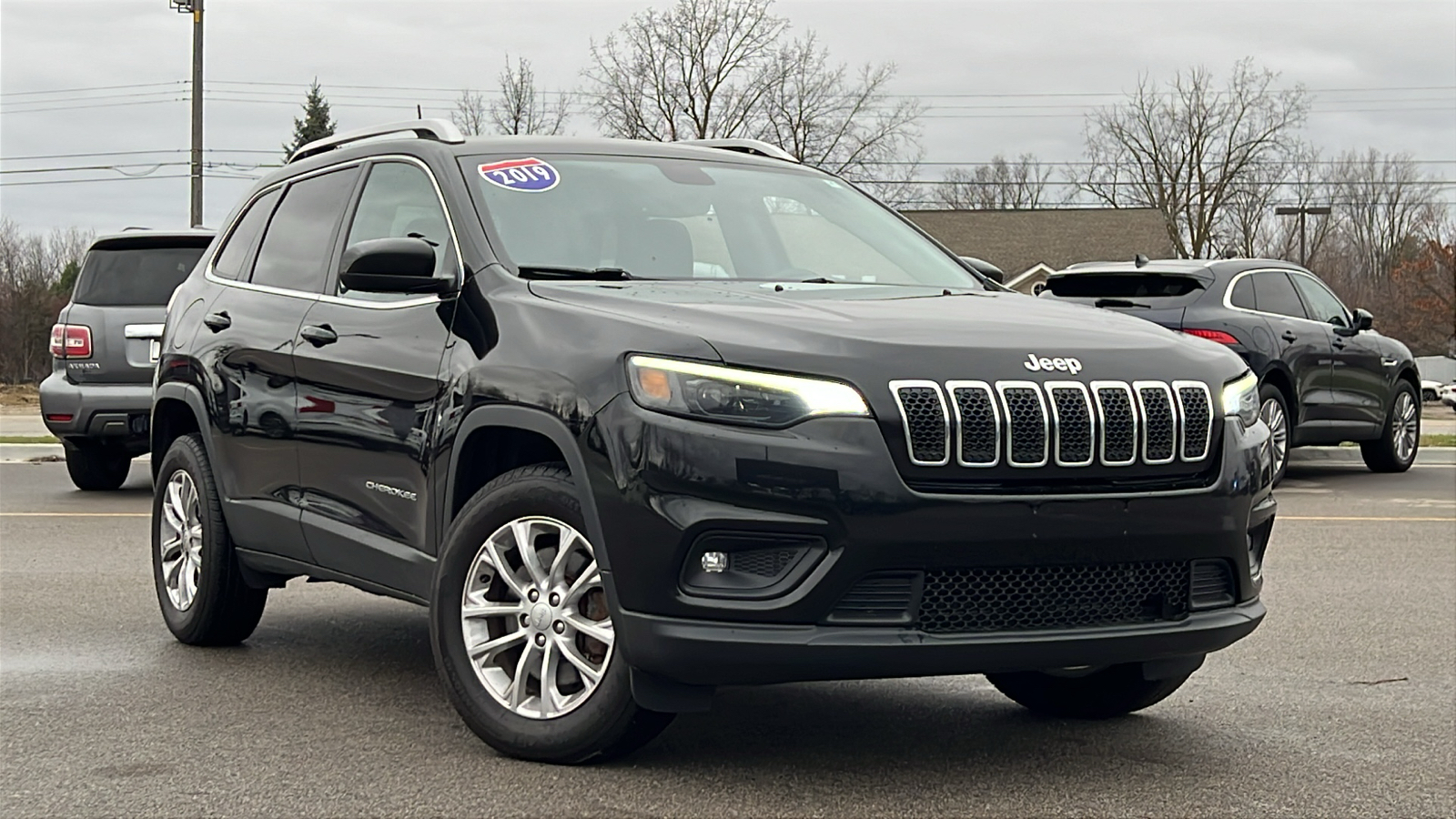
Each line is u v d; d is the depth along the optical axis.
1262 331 13.28
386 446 5.02
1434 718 5.23
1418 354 66.88
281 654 6.23
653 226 5.26
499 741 4.45
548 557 4.40
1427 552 9.49
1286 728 5.07
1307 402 13.77
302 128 65.25
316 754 4.61
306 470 5.52
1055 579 4.08
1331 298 14.63
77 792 4.24
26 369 55.31
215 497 6.18
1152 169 70.38
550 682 4.38
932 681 5.78
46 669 5.93
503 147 5.48
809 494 3.88
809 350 4.02
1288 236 81.50
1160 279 13.55
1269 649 6.48
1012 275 52.75
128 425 12.58
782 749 4.68
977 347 4.12
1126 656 4.16
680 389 4.02
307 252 5.89
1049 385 4.07
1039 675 5.16
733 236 5.39
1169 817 4.04
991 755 4.65
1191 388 4.28
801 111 57.28
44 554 9.26
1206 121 69.69
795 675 3.93
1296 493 13.36
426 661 6.11
